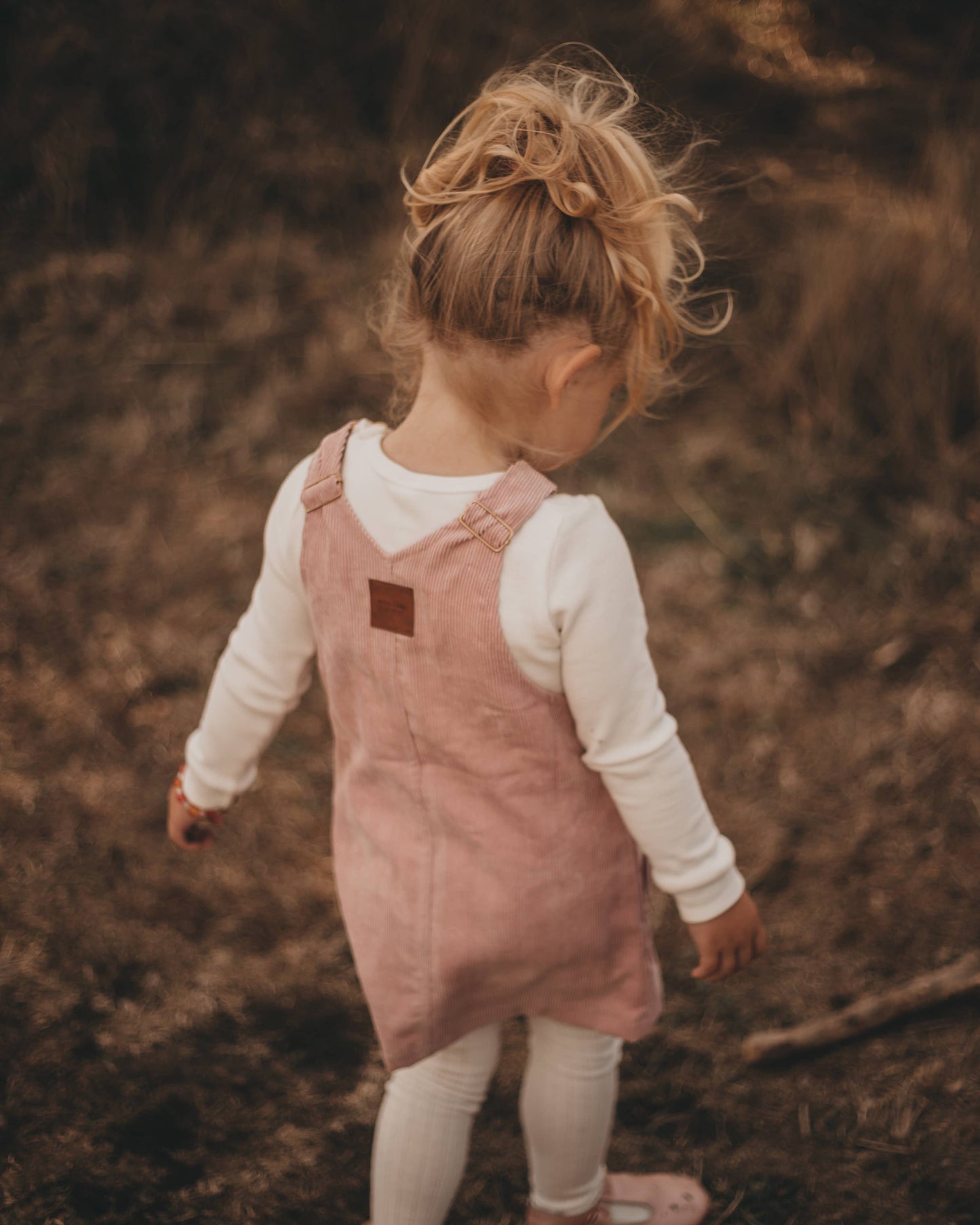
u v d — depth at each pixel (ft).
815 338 10.27
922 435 9.78
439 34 13.26
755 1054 5.51
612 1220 4.71
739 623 8.59
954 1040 5.57
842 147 13.88
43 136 11.82
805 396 10.19
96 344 10.75
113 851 6.59
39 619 8.19
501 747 3.43
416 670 3.39
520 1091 5.45
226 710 3.97
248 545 9.12
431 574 3.25
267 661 3.88
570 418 3.30
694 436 10.36
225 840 6.78
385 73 13.28
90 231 11.87
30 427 9.91
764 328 10.99
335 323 11.16
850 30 16.55
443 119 13.29
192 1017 5.64
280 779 7.27
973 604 8.53
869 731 7.68
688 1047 5.65
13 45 11.88
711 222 11.71
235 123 12.47
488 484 3.22
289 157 12.44
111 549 8.94
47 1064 5.27
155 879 6.45
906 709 7.80
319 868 6.70
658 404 10.65
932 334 9.75
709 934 3.64
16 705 7.50
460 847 3.62
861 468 9.75
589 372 3.23
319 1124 5.18
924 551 9.02
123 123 12.10
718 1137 5.22
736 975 6.07
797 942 6.25
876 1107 5.29
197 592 8.68
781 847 6.84
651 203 3.13
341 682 3.64
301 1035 5.64
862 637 8.41
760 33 15.99
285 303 11.40
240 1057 5.48
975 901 6.44
